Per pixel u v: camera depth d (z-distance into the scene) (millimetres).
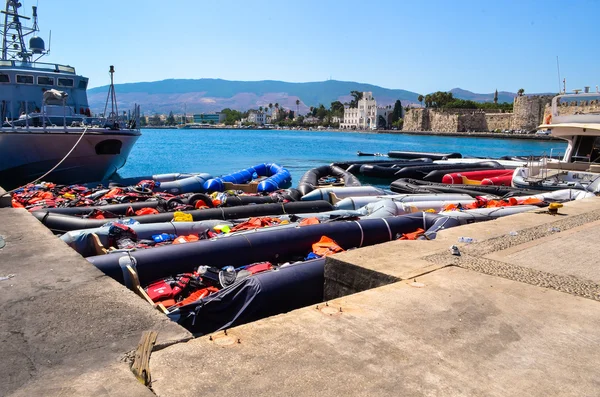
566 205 10430
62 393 2855
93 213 13789
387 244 6695
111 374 3094
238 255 9398
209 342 3598
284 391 2957
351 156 54750
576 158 21125
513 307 4492
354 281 5676
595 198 11531
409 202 17062
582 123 20859
